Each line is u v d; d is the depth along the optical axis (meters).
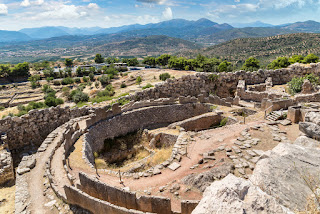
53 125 27.20
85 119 28.97
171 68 142.50
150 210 12.70
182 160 20.14
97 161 24.44
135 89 91.94
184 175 17.67
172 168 18.81
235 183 7.41
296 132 22.58
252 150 20.03
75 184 15.39
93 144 26.66
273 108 28.59
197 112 36.81
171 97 38.06
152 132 31.27
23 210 13.35
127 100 36.12
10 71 159.88
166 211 12.51
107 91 89.31
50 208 13.42
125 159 29.23
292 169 9.14
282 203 7.72
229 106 35.53
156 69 143.38
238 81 43.25
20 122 24.31
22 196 14.58
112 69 150.25
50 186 15.49
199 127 32.66
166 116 35.38
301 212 7.24
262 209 6.59
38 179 16.50
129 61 188.00
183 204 12.02
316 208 7.14
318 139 16.67
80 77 162.88
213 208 6.52
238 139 22.69
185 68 126.00
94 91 104.31
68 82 147.62
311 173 8.85
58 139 22.98
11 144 23.92
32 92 134.12
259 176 8.97
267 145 20.78
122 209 11.38
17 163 21.94
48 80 151.88
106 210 11.95
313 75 41.53
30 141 25.28
